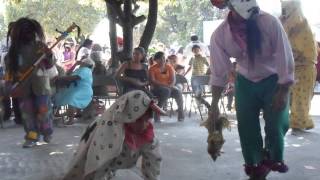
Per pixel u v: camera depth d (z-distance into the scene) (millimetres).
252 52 5742
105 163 5242
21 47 8742
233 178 6656
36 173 7152
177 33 49562
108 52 23641
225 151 8336
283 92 5750
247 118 6062
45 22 43656
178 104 12484
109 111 5305
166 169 7188
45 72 8953
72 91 11773
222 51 5914
